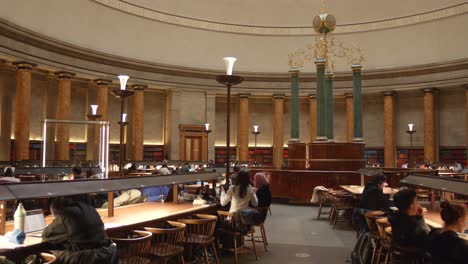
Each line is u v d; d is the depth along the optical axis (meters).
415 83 23.09
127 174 15.08
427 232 4.66
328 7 24.25
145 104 24.67
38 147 20.31
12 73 19.56
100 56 20.53
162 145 24.73
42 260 4.08
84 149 22.27
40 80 20.62
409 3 23.19
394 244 5.24
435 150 23.77
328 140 15.91
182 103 23.78
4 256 3.70
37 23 18.41
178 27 23.66
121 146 9.20
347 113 24.48
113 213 6.08
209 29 24.28
